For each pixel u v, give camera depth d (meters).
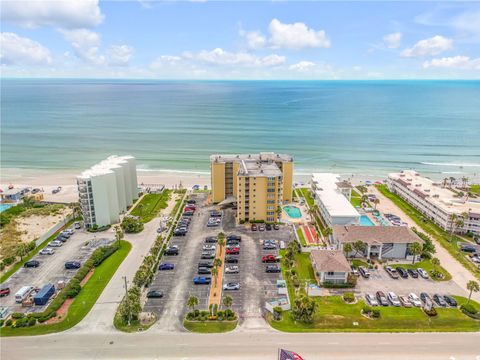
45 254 109.31
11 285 92.75
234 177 150.88
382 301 83.44
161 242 114.75
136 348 69.94
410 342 71.31
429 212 139.38
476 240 120.31
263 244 115.12
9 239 121.94
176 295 88.12
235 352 68.75
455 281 94.50
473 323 77.00
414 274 96.25
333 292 89.31
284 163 152.50
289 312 81.12
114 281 94.50
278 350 69.19
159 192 172.12
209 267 100.56
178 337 73.06
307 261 104.81
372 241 105.56
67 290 87.88
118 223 135.00
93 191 125.06
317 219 137.00
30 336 73.56
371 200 160.75
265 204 132.00
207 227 129.88
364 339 72.25
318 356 67.44
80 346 70.62
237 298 86.62
